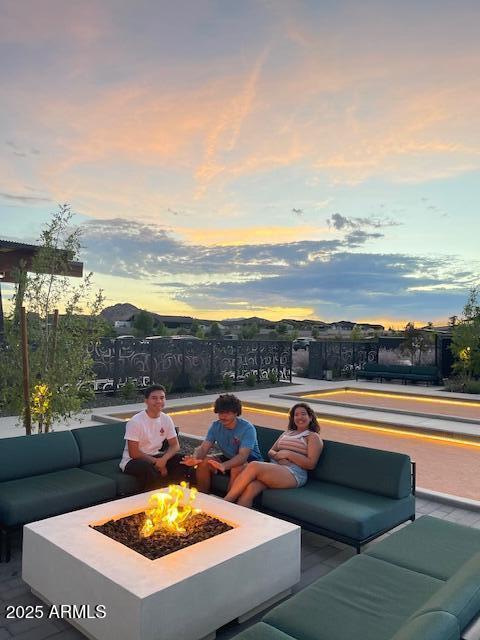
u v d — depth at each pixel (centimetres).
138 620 266
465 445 930
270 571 346
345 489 475
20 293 680
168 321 5797
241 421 518
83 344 703
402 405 1445
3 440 495
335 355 2225
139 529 363
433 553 328
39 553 347
